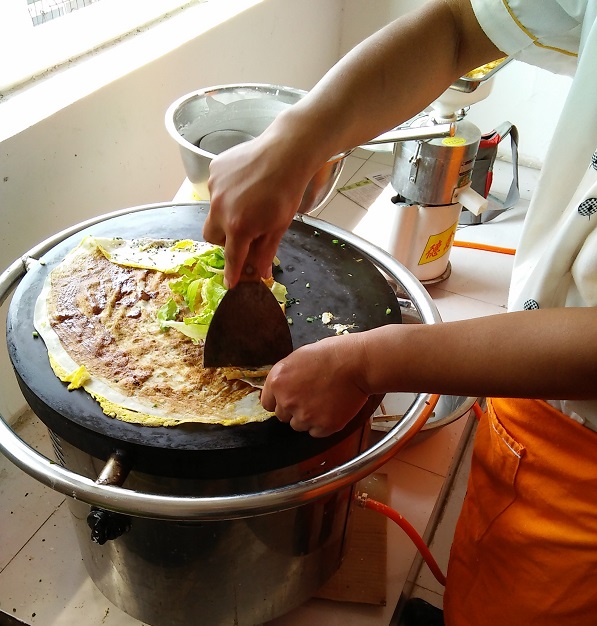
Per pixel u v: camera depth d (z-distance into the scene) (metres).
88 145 0.87
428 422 0.85
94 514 0.47
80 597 0.72
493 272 1.23
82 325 0.56
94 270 0.62
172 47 0.98
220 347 0.52
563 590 0.59
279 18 1.26
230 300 0.50
